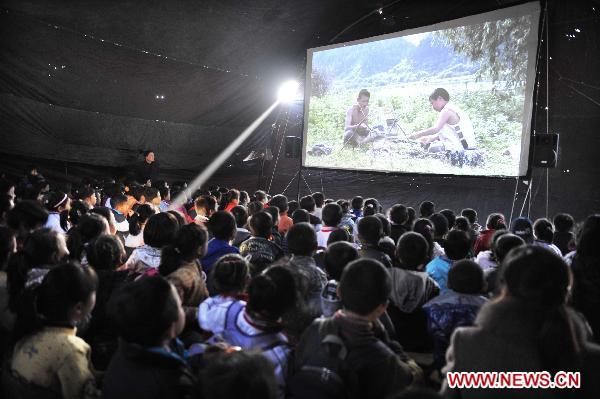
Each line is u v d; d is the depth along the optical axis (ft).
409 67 33.78
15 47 30.66
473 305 7.90
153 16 35.45
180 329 5.79
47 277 6.27
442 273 10.90
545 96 27.63
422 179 34.27
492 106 29.45
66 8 31.86
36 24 31.12
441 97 31.96
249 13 38.17
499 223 16.87
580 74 26.48
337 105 37.88
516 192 29.17
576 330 4.84
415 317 9.43
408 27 34.71
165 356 5.31
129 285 5.55
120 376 5.25
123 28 34.58
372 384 5.57
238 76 40.52
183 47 37.47
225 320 6.98
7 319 7.93
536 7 27.32
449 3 33.35
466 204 31.83
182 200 23.82
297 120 42.55
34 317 6.48
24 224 11.14
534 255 4.78
